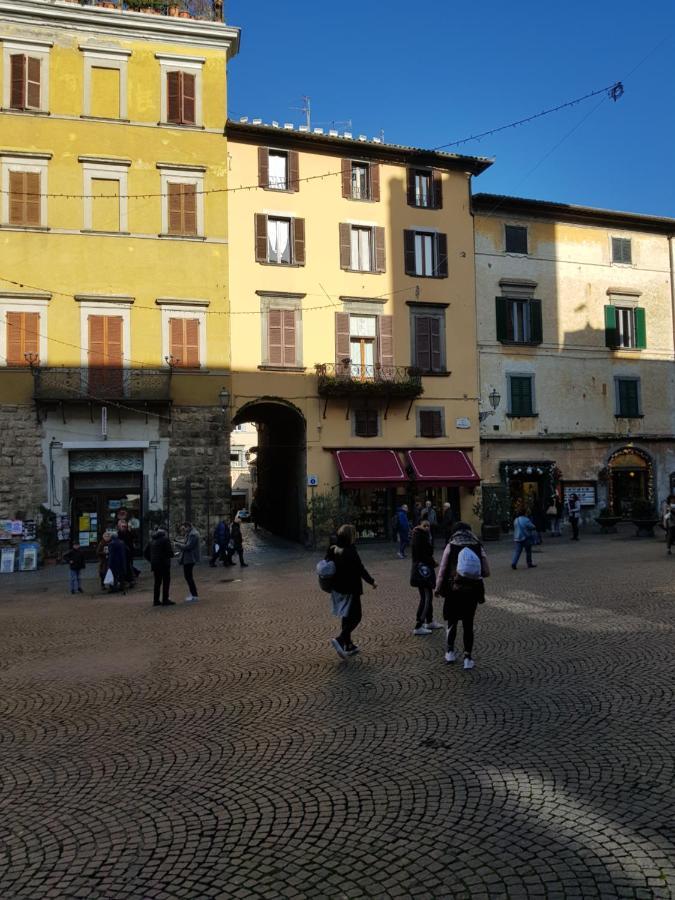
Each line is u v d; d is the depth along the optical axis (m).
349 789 5.36
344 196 28.81
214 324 26.55
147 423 25.61
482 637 10.37
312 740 6.46
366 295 28.81
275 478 34.50
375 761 5.88
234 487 58.31
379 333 28.91
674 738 6.03
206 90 27.14
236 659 9.81
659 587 13.99
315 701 7.64
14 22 25.23
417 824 4.74
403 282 29.44
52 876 4.32
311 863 4.32
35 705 8.05
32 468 24.39
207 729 6.93
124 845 4.67
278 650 10.25
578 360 32.09
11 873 4.38
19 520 24.08
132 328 25.66
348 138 28.48
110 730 7.04
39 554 23.55
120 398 24.61
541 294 31.66
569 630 10.52
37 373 24.17
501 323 30.83
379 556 23.48
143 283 25.89
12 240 24.75
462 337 30.05
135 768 6.02
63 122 25.52
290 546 28.55
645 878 3.98
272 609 13.98
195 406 26.09
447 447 29.42
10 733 7.10
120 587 17.88
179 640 11.34
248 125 27.08
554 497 30.84
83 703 8.02
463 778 5.43
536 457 31.02
